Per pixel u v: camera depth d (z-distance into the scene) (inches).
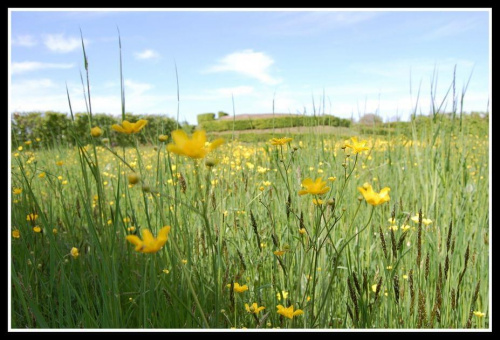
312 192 57.8
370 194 55.7
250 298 82.1
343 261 90.1
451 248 82.4
